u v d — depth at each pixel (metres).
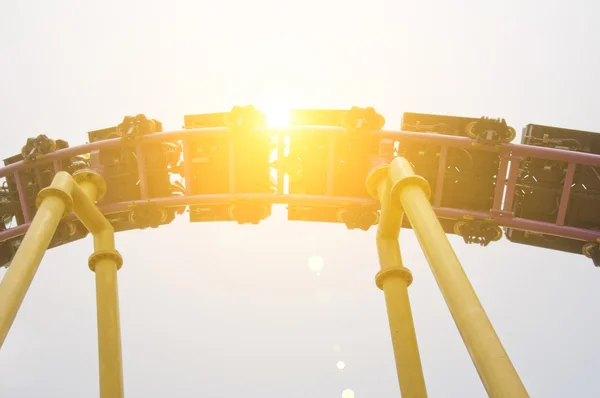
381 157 14.88
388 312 11.91
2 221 17.06
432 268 9.48
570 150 15.38
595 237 15.16
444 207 15.57
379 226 12.78
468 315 8.48
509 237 16.45
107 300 12.66
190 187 16.08
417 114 15.82
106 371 11.92
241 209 15.98
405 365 11.23
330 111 16.12
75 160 16.84
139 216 15.98
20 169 16.09
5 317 9.15
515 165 15.12
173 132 15.80
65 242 16.11
